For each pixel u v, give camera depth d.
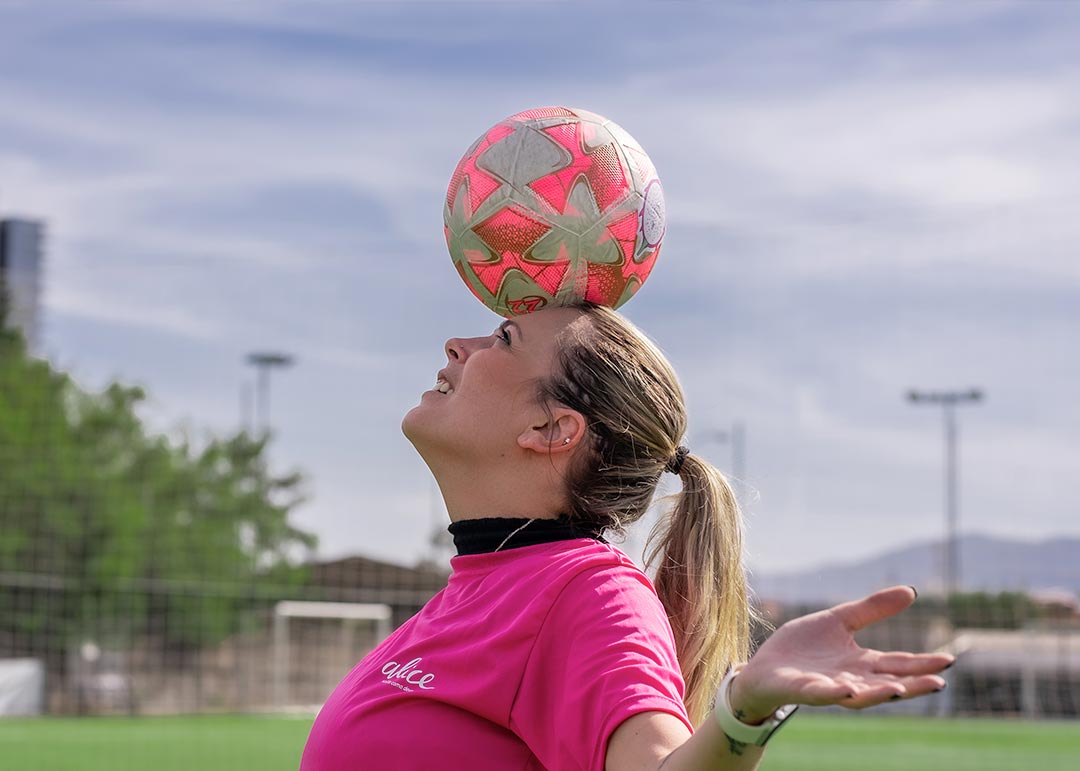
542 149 2.22
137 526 30.80
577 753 1.66
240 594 32.75
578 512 2.02
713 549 2.12
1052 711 33.47
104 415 31.94
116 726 24.89
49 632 29.69
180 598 31.84
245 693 32.50
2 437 29.00
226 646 32.66
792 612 30.42
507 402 2.02
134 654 31.28
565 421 2.01
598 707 1.64
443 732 1.83
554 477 2.01
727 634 2.13
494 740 1.82
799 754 22.03
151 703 31.34
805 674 1.34
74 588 29.77
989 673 33.69
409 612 33.44
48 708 29.88
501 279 2.25
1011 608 33.41
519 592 1.87
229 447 34.59
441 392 2.13
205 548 32.88
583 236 2.20
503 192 2.21
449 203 2.31
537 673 1.78
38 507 29.48
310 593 35.72
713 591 2.12
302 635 33.22
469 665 1.84
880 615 1.40
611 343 2.05
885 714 36.72
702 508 2.13
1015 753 22.59
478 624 1.88
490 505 2.03
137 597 31.08
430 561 33.44
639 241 2.25
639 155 2.28
